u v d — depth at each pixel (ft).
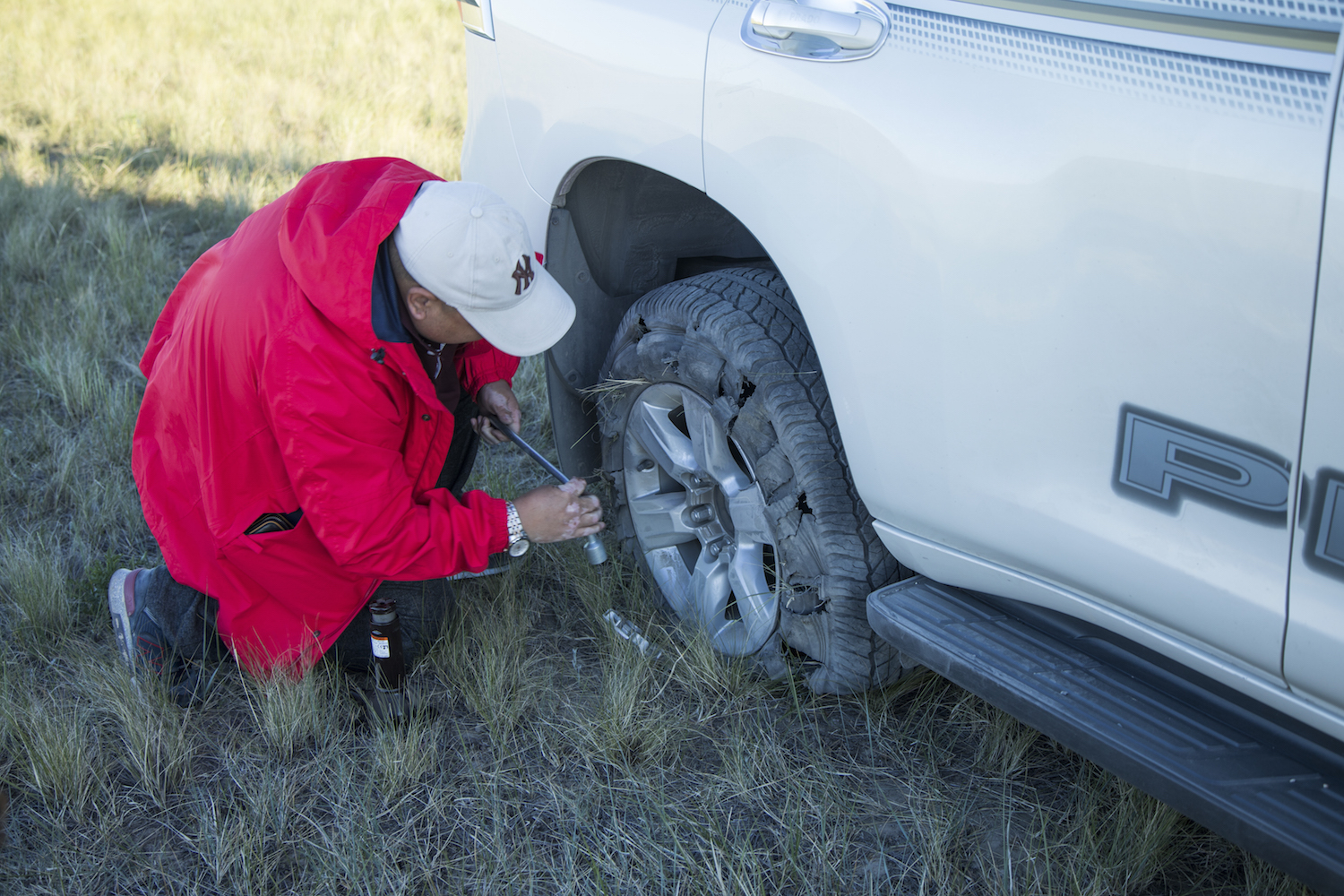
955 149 5.31
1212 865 6.49
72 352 12.69
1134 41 4.78
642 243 8.78
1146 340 4.82
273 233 6.58
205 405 6.55
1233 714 5.30
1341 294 4.14
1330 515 4.35
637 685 7.66
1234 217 4.43
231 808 6.89
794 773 7.16
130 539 9.84
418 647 8.18
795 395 6.99
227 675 8.05
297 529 7.06
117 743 7.42
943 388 5.65
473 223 6.02
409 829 6.75
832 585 7.02
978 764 7.32
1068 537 5.35
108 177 19.01
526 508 7.08
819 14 5.86
